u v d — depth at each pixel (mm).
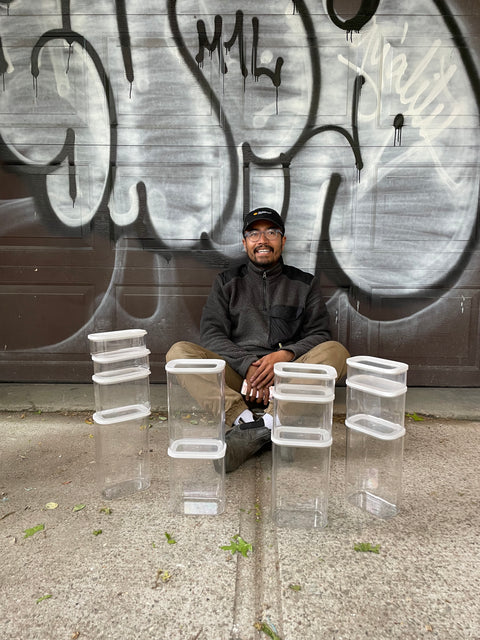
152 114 3020
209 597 1373
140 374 1944
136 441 2080
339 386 3312
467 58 2904
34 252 3129
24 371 3248
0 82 2994
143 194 3086
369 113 2979
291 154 3029
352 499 1876
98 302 3182
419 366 3189
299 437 1735
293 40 2926
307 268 3121
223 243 3119
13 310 3188
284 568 1489
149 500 1896
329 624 1275
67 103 3014
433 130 2984
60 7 2928
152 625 1277
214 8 2906
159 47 2955
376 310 3148
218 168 3057
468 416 2760
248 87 2979
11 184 3070
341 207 3064
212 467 1850
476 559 1542
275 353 2404
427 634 1245
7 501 1892
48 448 2373
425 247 3086
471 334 3150
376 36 2908
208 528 1704
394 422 1778
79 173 3070
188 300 3166
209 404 1801
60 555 1559
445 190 3037
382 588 1407
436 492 1957
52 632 1257
